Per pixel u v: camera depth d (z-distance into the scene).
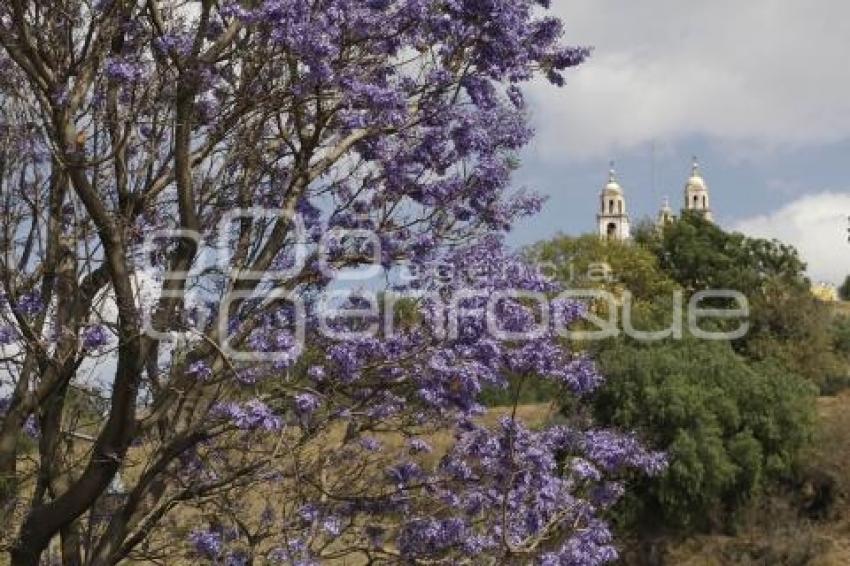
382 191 8.59
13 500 8.73
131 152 8.95
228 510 8.18
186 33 8.33
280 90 8.23
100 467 7.70
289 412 8.02
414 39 8.45
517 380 9.64
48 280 8.90
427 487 8.62
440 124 8.46
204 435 7.67
